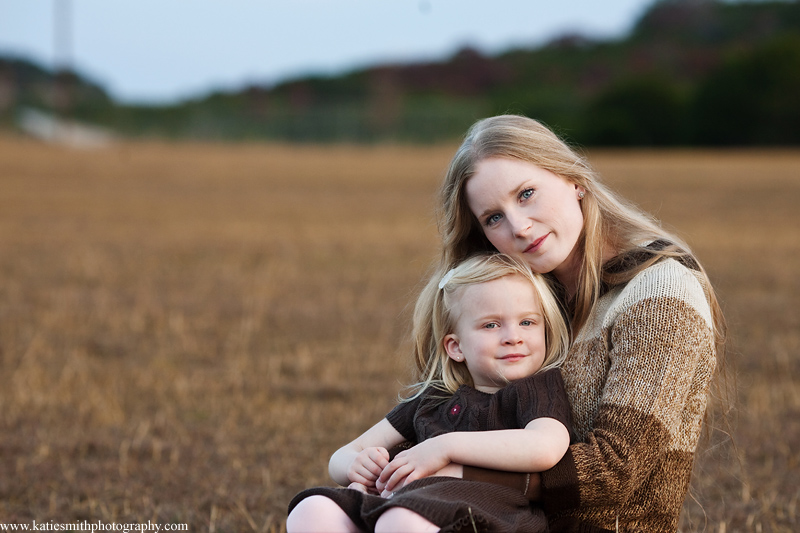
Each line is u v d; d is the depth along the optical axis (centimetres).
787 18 9212
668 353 262
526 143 295
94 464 505
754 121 6119
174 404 632
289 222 1862
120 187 2712
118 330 870
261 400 640
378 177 3275
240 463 511
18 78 9062
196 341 826
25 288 1084
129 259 1335
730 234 1606
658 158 4688
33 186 2667
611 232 304
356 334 861
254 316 938
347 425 588
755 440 548
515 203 295
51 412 604
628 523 268
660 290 272
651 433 256
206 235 1639
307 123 6481
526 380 280
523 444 258
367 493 279
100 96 7669
